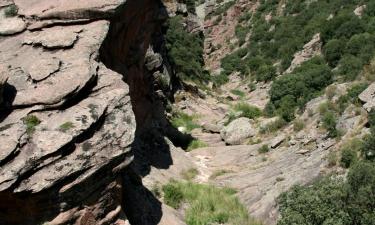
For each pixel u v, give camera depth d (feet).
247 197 69.56
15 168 41.01
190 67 161.07
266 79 163.84
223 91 169.78
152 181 70.23
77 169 43.11
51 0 62.80
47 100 47.52
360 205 44.16
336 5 171.73
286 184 67.21
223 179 79.20
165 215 59.31
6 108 47.37
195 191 70.44
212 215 63.31
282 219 46.62
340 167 63.77
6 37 58.90
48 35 57.36
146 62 94.07
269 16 220.02
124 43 71.56
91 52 55.21
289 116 99.81
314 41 151.53
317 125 81.61
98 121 46.93
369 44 113.80
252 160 86.12
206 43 236.84
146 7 74.95
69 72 50.83
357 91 81.10
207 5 264.52
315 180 64.23
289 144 84.38
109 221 46.85
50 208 42.78
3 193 40.55
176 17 193.26
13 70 51.57
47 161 42.68
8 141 42.88
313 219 44.98
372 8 133.69
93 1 60.90
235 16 244.42
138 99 83.41
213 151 95.81
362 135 67.67
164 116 103.24
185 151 97.45
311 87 110.11
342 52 122.11
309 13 187.21
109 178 46.09
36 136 44.27
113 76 52.65
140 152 78.33
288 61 160.35
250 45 207.31
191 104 133.80
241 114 116.98
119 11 61.72
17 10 61.87
